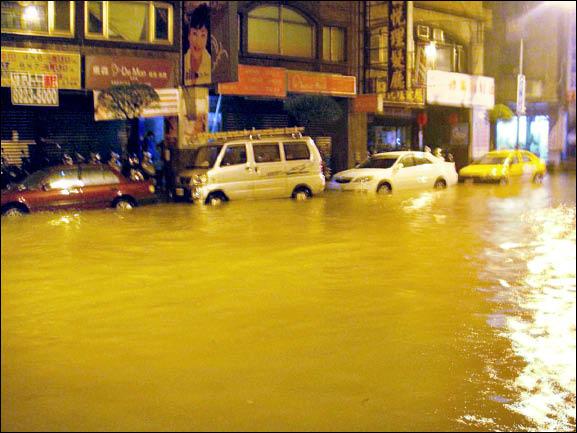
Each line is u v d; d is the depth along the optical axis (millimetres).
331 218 15891
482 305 8406
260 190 18984
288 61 25625
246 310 8031
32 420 5117
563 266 10844
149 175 22047
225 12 20453
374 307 8219
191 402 5496
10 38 19141
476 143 34469
